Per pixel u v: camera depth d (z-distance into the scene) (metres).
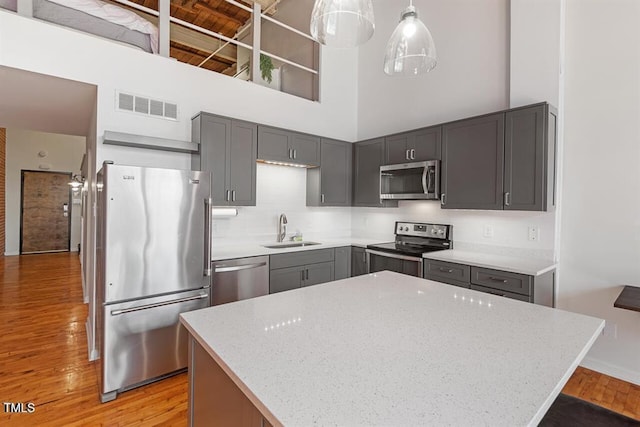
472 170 3.07
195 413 1.24
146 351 2.29
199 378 1.20
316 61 4.41
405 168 3.58
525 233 2.99
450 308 1.46
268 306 1.47
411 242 3.91
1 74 2.41
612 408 2.15
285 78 4.94
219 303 2.88
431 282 1.94
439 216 3.70
